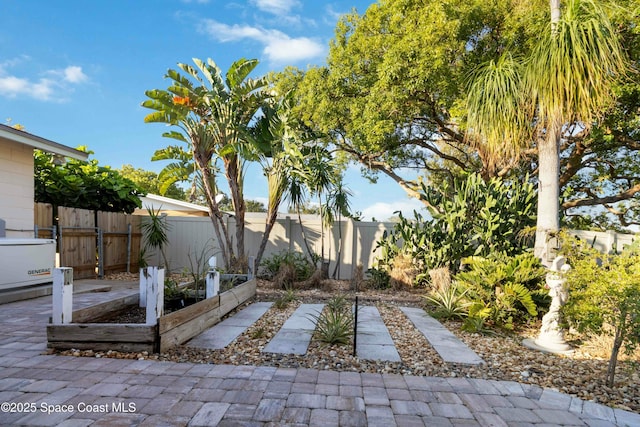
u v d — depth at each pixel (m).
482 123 4.75
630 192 10.45
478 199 6.82
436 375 3.10
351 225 8.95
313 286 7.47
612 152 10.62
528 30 7.29
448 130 9.94
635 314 2.79
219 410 2.35
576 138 8.78
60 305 3.45
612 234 8.11
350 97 9.19
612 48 4.04
